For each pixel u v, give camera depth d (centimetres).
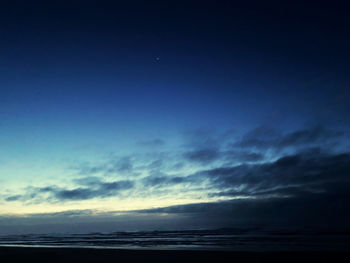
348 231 3534
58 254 1585
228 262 1334
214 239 2842
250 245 2162
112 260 1410
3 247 1908
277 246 2047
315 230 3878
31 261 1403
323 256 1388
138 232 4631
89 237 3566
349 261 1268
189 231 4525
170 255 1520
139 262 1359
